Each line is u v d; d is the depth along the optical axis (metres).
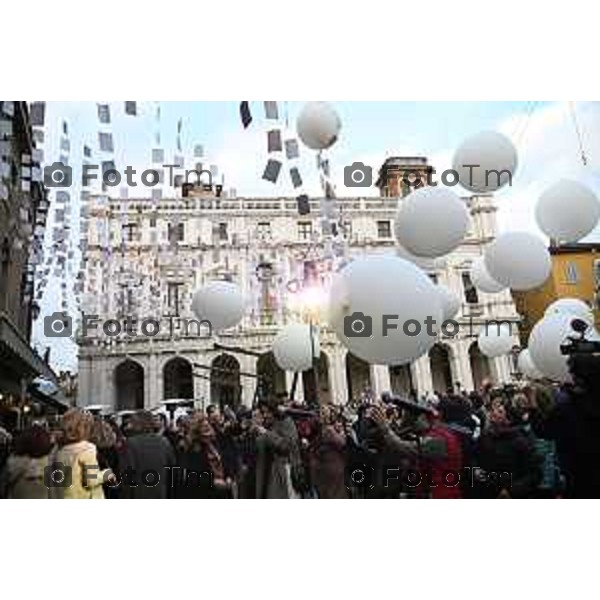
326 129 5.27
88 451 3.79
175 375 28.33
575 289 27.00
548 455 4.26
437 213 4.78
